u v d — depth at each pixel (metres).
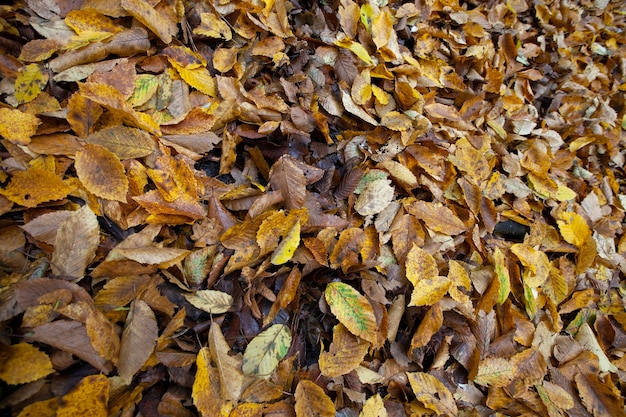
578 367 0.70
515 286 0.73
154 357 0.47
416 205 0.67
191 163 0.57
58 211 0.48
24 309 0.43
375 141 0.70
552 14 1.14
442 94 0.86
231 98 0.61
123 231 0.52
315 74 0.72
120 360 0.44
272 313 0.54
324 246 0.57
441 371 0.60
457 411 0.57
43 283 0.44
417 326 0.62
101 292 0.46
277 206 0.59
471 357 0.62
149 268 0.49
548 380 0.69
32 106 0.51
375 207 0.64
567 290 0.75
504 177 0.81
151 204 0.50
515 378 0.64
